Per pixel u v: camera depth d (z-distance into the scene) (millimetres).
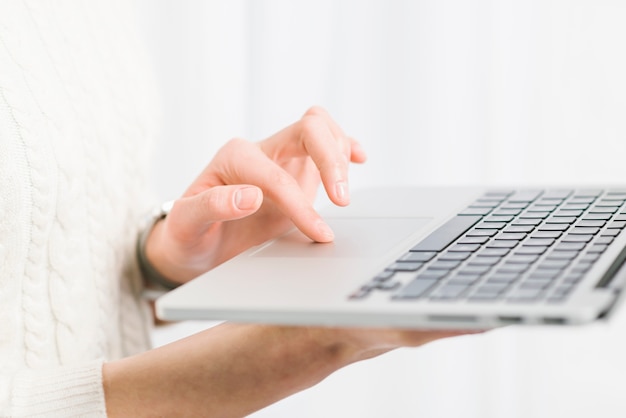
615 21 1856
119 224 1023
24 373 812
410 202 920
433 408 1918
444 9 1781
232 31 1720
